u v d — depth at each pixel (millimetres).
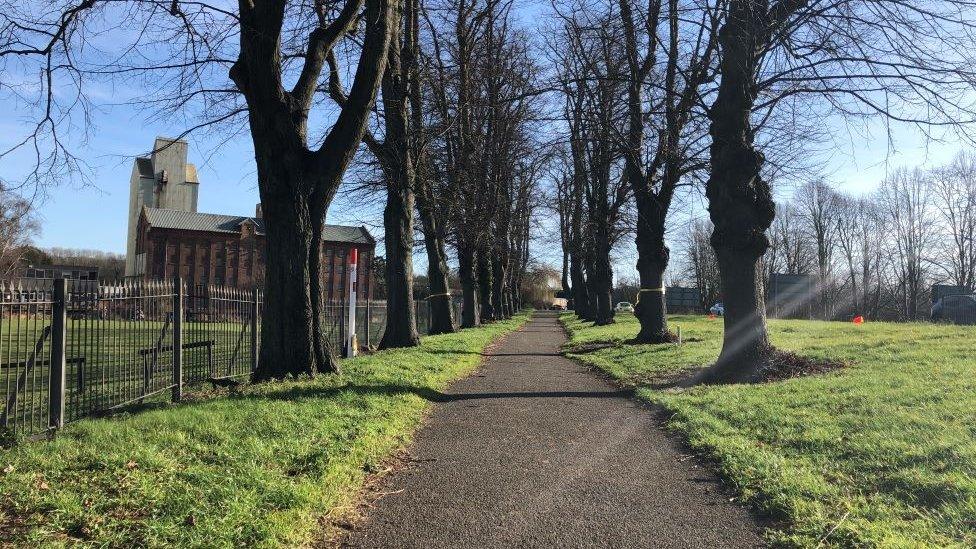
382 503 5070
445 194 24297
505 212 32906
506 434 7547
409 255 18359
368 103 10766
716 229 11648
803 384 9188
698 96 12070
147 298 8680
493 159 26766
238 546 3939
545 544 4230
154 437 5992
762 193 11461
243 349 12516
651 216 18609
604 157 22359
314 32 10594
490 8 21719
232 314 11766
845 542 4000
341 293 88938
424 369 12258
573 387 11461
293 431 6445
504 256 42000
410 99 19703
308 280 10328
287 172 10141
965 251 61969
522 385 11711
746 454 6008
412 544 4242
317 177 10461
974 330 14656
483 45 24125
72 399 9242
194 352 10938
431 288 25328
